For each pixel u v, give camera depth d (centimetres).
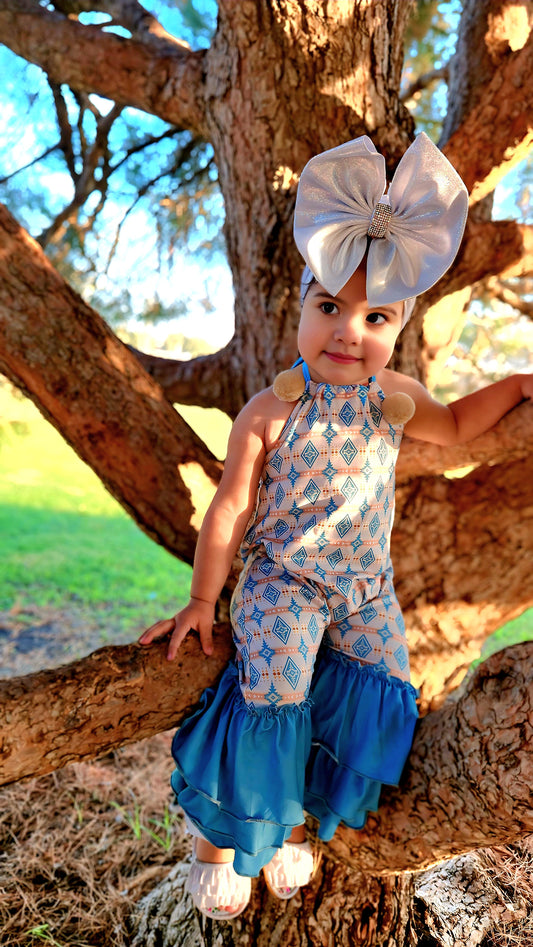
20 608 596
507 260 218
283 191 208
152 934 229
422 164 138
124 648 148
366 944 198
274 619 147
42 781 321
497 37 228
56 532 855
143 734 148
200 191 362
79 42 231
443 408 168
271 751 142
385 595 161
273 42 191
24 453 1273
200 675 150
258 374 235
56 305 188
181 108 226
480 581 197
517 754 124
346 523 154
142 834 290
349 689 153
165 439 195
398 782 146
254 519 161
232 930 203
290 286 217
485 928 212
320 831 152
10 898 251
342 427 153
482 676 134
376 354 145
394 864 157
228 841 145
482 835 136
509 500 198
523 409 169
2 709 131
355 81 197
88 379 189
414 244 140
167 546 200
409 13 211
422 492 205
